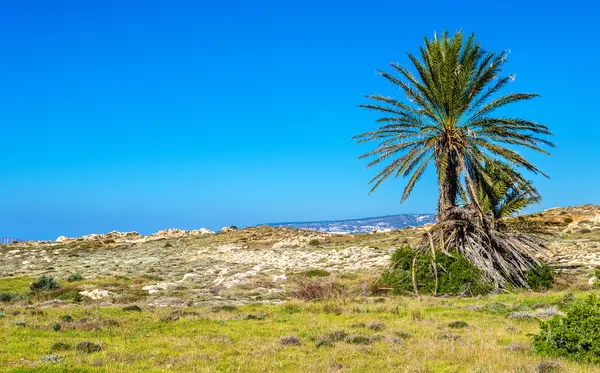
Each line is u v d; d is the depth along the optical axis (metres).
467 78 31.36
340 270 46.81
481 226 30.30
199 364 14.02
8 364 13.91
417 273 30.09
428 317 21.83
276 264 55.66
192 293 35.91
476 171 32.44
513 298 25.89
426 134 32.19
